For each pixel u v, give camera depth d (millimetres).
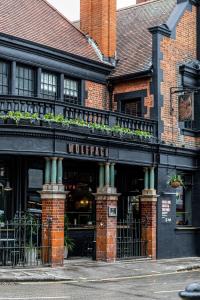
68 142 16828
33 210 18281
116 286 13172
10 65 17938
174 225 20641
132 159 19109
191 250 21375
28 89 18609
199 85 22203
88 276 14852
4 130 15734
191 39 22375
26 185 18141
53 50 19047
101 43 21922
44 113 16609
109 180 18250
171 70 21047
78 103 20344
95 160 17719
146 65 20875
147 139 19688
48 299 10688
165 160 20422
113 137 18156
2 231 16375
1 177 17734
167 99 20766
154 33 20578
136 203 21156
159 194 20047
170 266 17750
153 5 24531
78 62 20109
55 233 16125
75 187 19984
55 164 16422
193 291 4410
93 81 20938
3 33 17406
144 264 18000
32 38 19125
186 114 20562
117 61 22203
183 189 22016
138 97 20828
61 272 15078
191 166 21781
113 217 18219
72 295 11422
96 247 18156
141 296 11516
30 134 15984
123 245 19125
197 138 22078
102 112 18328
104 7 22094
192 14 22609
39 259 16531
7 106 16109
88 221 20203
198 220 21703
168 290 12562
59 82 19547
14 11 20172
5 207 17750
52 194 16188
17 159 17922
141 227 19797
